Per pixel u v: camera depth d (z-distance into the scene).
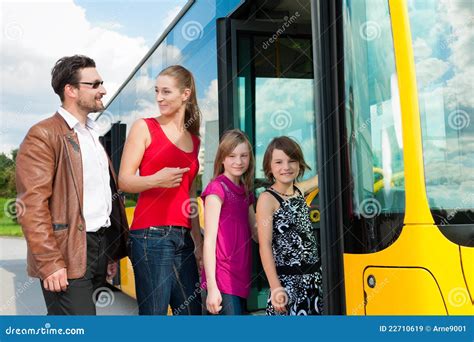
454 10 2.72
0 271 11.46
